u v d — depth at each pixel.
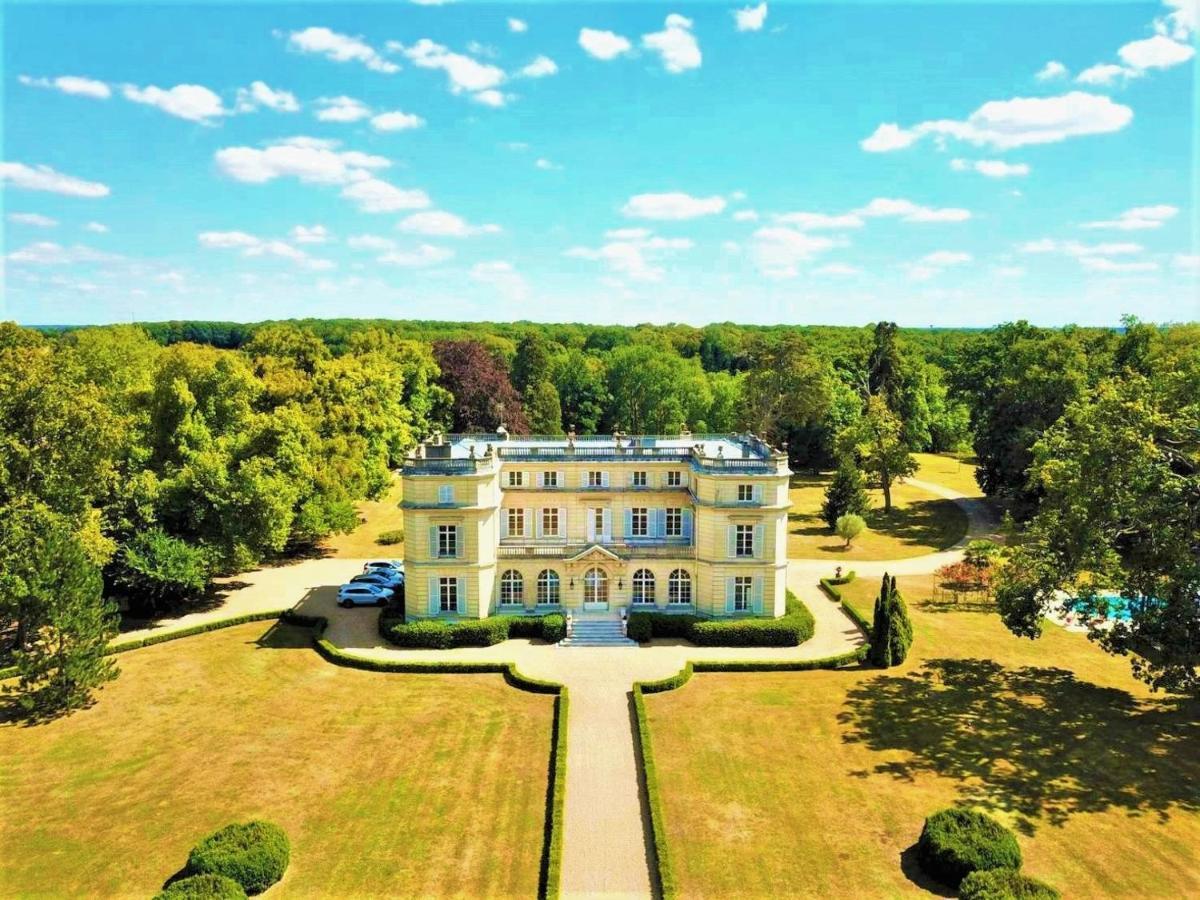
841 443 114.44
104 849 38.78
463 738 49.91
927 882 36.28
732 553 67.25
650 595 69.81
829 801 42.88
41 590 52.06
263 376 101.69
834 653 63.22
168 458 75.44
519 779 45.09
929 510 113.88
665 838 38.88
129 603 72.94
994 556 78.81
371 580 77.94
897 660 61.00
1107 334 107.50
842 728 51.03
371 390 107.06
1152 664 51.06
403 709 53.91
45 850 38.69
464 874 36.84
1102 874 36.66
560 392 168.00
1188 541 50.72
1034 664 61.09
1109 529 55.47
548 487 70.81
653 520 71.12
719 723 51.81
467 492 65.31
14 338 75.00
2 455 59.66
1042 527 58.75
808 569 87.12
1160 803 42.25
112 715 52.94
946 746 48.59
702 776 45.41
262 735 50.31
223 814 41.75
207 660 62.09
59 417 62.06
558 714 52.16
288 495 74.62
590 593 69.44
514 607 69.38
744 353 166.00
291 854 38.28
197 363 80.12
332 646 63.34
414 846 38.97
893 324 140.50
